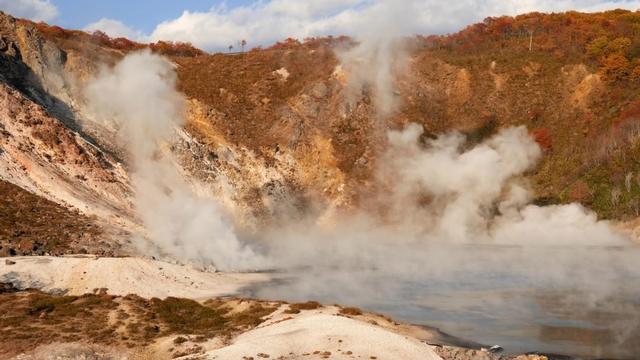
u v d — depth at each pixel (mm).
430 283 74562
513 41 170375
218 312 55688
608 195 117125
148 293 59312
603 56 149875
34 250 64812
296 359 38906
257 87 140500
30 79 107188
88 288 57969
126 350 44469
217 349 41969
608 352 48781
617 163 121000
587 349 49531
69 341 45250
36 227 70500
